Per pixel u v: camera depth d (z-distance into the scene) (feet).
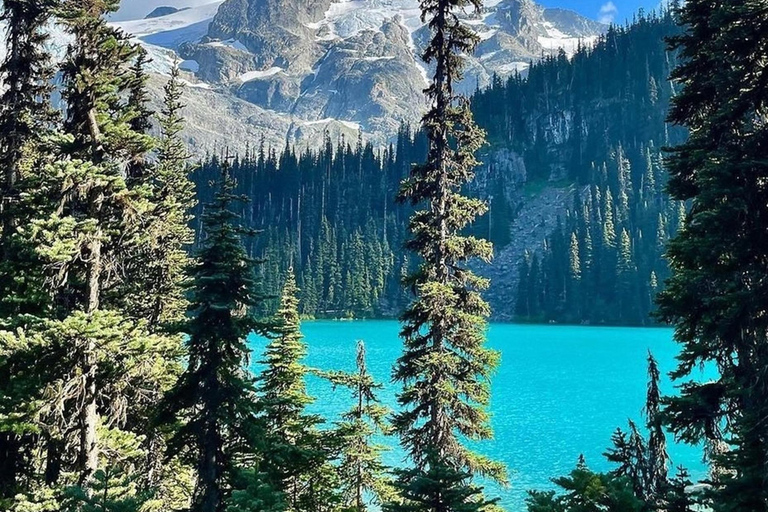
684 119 50.34
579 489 32.83
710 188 40.16
